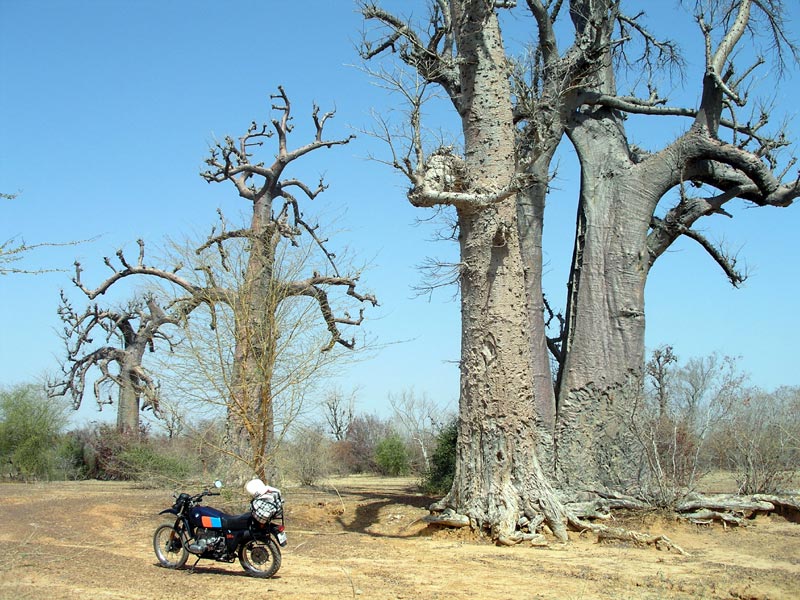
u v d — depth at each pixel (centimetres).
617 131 1603
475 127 1287
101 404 2731
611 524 1344
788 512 1466
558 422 1496
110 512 1412
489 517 1191
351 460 3325
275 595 764
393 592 795
